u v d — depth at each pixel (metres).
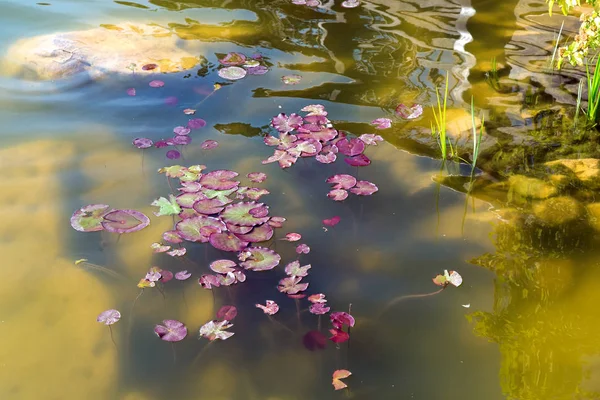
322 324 2.40
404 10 5.34
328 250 2.79
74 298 2.50
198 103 3.94
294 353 2.28
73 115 3.79
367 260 2.73
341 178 3.24
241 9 5.33
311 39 4.79
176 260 2.71
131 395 2.11
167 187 3.17
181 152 3.46
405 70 4.35
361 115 3.84
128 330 2.37
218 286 2.51
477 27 5.00
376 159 3.46
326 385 2.15
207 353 2.28
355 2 5.48
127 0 5.44
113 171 3.28
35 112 3.79
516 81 4.21
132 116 3.80
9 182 3.14
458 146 3.58
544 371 2.18
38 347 2.29
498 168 3.39
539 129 3.72
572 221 2.98
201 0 5.50
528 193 3.18
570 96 4.05
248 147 3.53
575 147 3.56
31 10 5.10
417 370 2.21
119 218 2.86
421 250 2.79
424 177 3.31
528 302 2.51
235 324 2.40
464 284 2.60
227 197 3.06
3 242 2.76
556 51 4.59
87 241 2.81
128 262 2.69
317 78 4.25
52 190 3.12
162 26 4.94
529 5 5.41
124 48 4.52
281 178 3.28
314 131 3.60
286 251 2.78
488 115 3.85
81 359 2.25
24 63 4.26
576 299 2.52
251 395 2.11
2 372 2.18
